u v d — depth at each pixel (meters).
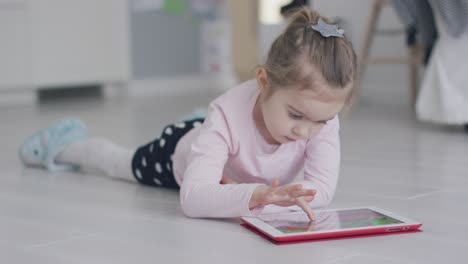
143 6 5.13
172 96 5.00
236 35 5.32
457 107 2.81
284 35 1.30
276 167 1.45
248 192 1.28
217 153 1.39
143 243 1.21
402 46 4.12
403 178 1.85
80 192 1.68
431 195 1.62
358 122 3.21
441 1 2.75
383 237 1.23
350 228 1.23
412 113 3.57
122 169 1.81
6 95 4.44
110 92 5.00
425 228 1.30
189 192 1.36
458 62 2.83
